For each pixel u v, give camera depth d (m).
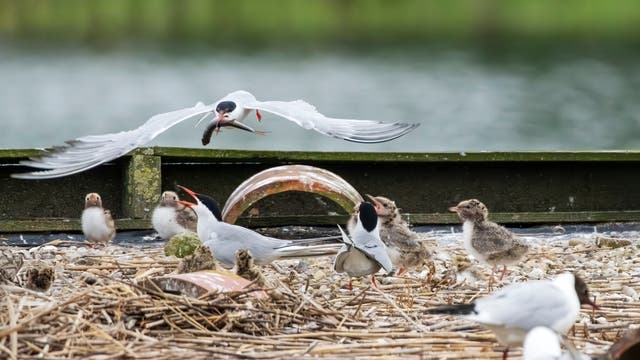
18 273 11.83
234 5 76.12
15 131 36.47
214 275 10.77
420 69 52.41
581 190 17.34
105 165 16.41
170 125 11.29
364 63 54.03
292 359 9.41
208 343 9.67
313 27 68.88
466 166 17.08
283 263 13.55
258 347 9.73
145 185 16.05
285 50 58.53
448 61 55.06
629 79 49.19
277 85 46.59
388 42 62.47
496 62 54.66
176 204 15.39
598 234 16.34
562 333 9.27
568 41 61.97
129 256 13.95
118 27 65.62
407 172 17.02
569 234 16.36
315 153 16.64
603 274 13.29
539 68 52.62
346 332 10.17
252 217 16.20
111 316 10.08
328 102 42.84
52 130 36.81
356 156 16.72
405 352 9.73
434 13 76.19
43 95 43.59
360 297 11.68
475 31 67.00
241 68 51.47
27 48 56.91
